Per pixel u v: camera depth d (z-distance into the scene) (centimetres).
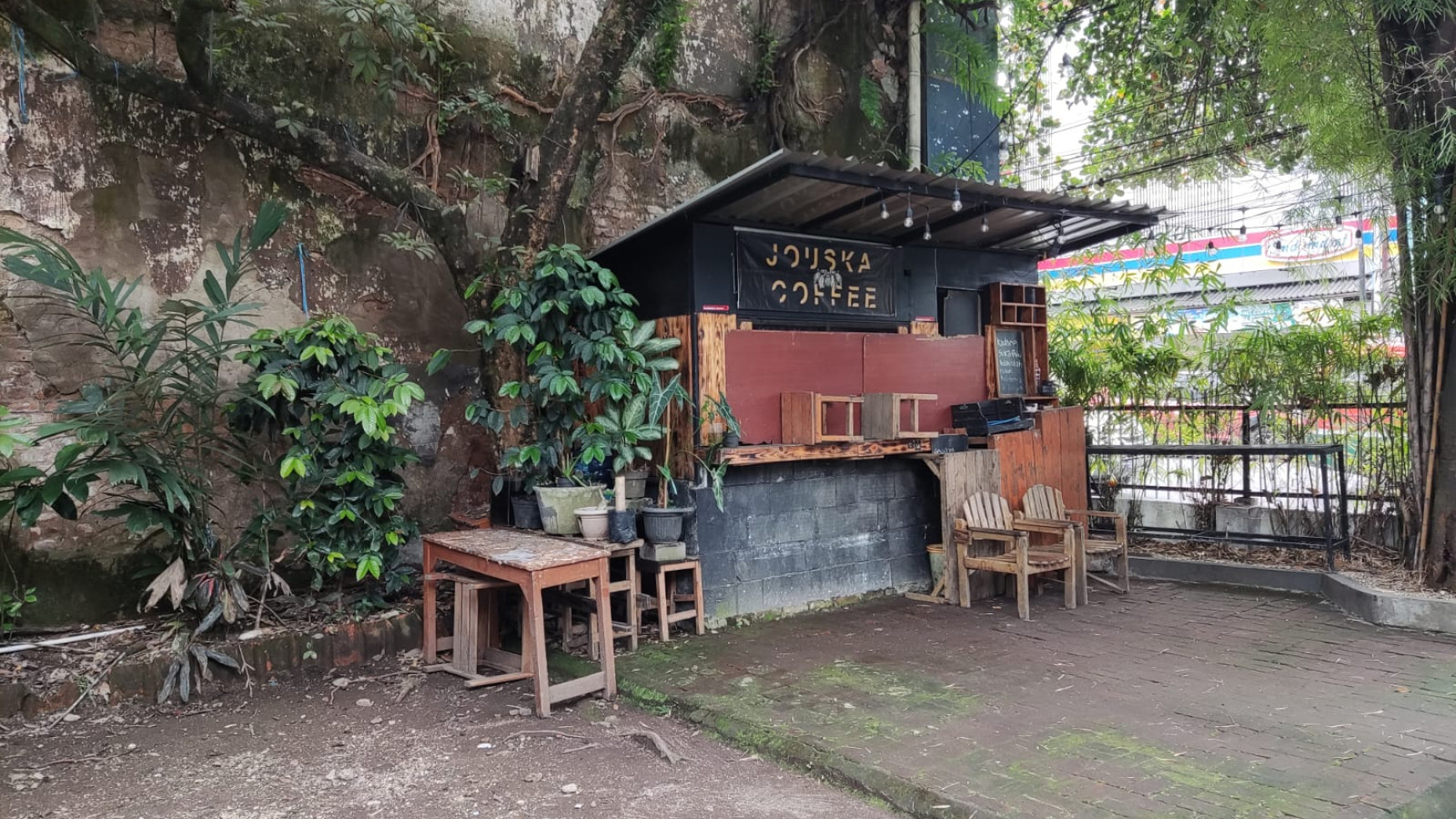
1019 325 777
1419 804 334
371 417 493
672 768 388
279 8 588
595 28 609
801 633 586
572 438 551
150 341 480
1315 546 704
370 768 390
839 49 847
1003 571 650
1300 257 1152
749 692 467
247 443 548
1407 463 712
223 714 454
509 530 554
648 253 628
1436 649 542
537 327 558
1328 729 409
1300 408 782
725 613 606
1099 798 338
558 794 362
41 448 506
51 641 488
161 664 470
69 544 514
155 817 345
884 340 682
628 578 548
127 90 529
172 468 478
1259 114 793
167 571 477
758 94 802
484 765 393
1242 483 815
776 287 634
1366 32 598
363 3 570
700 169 771
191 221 552
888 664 516
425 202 590
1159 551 821
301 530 518
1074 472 765
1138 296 1245
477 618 505
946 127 892
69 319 514
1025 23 980
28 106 504
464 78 655
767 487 630
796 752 390
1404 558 682
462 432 646
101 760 398
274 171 581
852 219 652
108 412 458
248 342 505
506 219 668
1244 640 568
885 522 698
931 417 709
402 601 571
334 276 600
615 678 487
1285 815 322
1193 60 847
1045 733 407
